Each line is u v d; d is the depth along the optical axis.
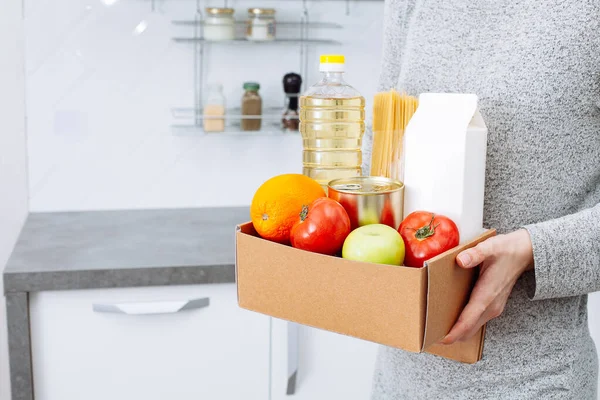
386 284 0.79
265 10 2.24
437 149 0.88
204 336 1.79
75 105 2.30
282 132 2.31
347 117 1.02
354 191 0.88
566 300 0.99
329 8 2.39
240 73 2.38
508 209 0.97
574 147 0.94
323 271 0.83
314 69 2.43
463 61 0.99
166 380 1.79
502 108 0.94
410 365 1.09
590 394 1.06
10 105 2.26
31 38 2.23
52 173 2.32
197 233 2.07
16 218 2.33
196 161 2.40
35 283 1.67
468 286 0.87
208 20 2.24
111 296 1.72
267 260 0.87
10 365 1.70
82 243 1.94
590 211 0.90
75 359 1.74
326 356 1.91
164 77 2.33
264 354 1.83
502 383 1.01
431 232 0.83
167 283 1.73
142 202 2.40
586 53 0.90
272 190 0.87
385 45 1.16
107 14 2.26
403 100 0.96
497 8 0.96
